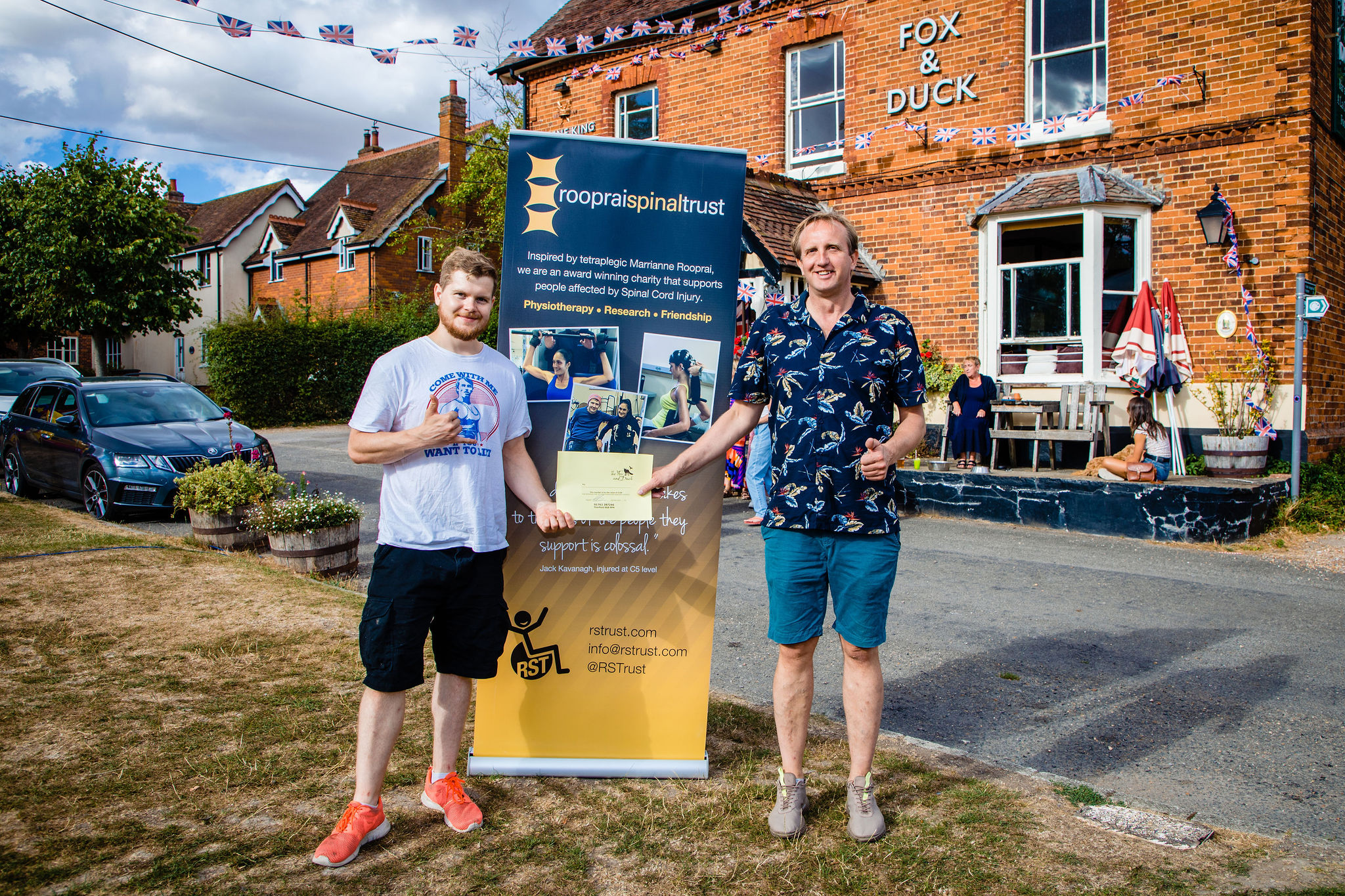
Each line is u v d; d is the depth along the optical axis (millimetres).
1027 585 6566
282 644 4574
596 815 2873
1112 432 10430
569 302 3189
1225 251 9914
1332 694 4312
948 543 8172
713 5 13688
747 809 2916
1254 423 9594
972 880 2480
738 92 13625
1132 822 2869
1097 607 5953
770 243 10766
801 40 12914
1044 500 8914
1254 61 9656
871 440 2598
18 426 10516
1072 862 2590
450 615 2725
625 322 3213
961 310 11617
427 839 2697
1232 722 3965
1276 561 7402
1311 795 3229
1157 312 9352
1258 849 2703
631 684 3244
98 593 5512
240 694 3848
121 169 21953
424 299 27562
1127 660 4859
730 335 3242
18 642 4539
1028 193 10836
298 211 34562
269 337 22125
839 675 4559
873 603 2697
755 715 3826
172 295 22891
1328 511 8703
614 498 3113
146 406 9867
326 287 29750
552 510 2934
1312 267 9523
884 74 12148
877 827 2713
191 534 8047
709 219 3240
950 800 3010
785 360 2785
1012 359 11234
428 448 2605
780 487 2760
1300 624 5551
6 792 2924
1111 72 10578
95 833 2674
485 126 25438
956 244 11648
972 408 10219
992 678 4559
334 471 12406
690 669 3252
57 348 32719
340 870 2512
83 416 9430
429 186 27812
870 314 2768
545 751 3227
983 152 11422
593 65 14391
